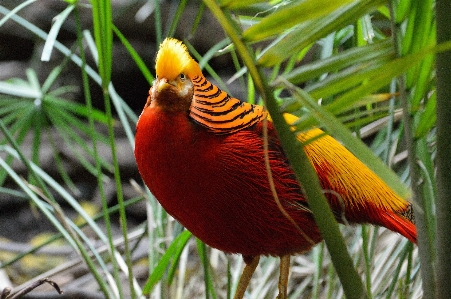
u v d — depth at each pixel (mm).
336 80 2854
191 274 3527
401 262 3189
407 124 2891
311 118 2861
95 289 3562
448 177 2879
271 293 3361
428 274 2908
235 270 3426
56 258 4094
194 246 3584
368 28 3102
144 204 5113
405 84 2883
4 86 3455
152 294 3328
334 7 2824
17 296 3160
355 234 3359
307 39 2838
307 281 3389
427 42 2863
